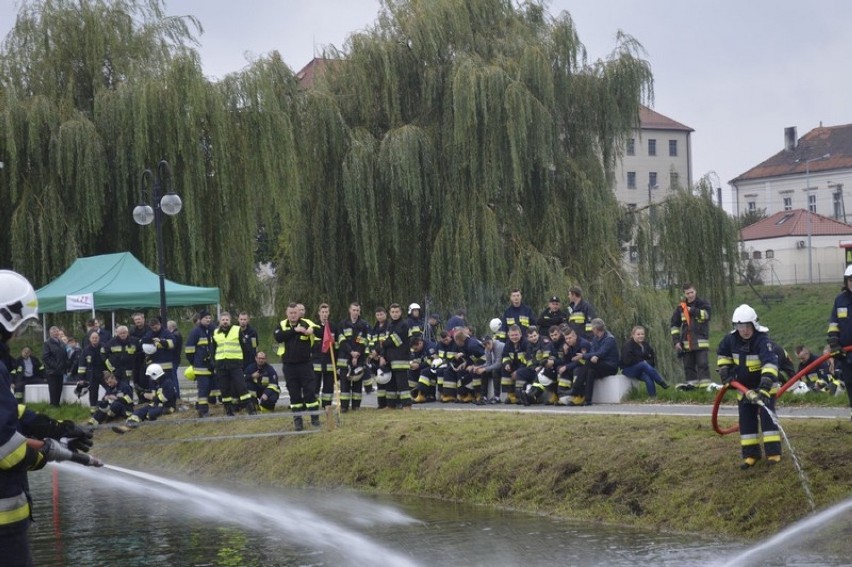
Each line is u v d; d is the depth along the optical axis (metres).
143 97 27.89
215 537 11.02
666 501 10.70
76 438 6.07
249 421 18.27
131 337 20.03
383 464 14.34
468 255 30.41
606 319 30.38
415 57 32.38
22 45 29.38
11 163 27.22
